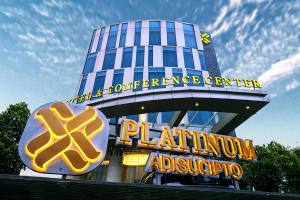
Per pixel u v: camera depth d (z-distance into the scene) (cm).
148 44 3512
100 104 1875
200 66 3366
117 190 813
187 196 881
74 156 937
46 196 855
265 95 1830
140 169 2342
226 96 1788
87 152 965
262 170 1866
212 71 3356
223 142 1428
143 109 1895
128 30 3759
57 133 973
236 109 1891
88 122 1052
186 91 1812
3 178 700
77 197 868
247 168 1955
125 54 3400
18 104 1683
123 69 3195
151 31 3725
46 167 881
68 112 1060
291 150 2095
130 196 865
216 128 2303
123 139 1291
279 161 1859
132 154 2386
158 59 3312
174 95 1791
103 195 853
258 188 1931
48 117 1012
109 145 2144
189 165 1217
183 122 2781
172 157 1230
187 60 3394
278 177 1820
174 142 1351
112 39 3688
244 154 1423
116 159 2208
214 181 1218
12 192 813
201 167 1224
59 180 734
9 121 1581
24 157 883
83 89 3098
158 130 1772
